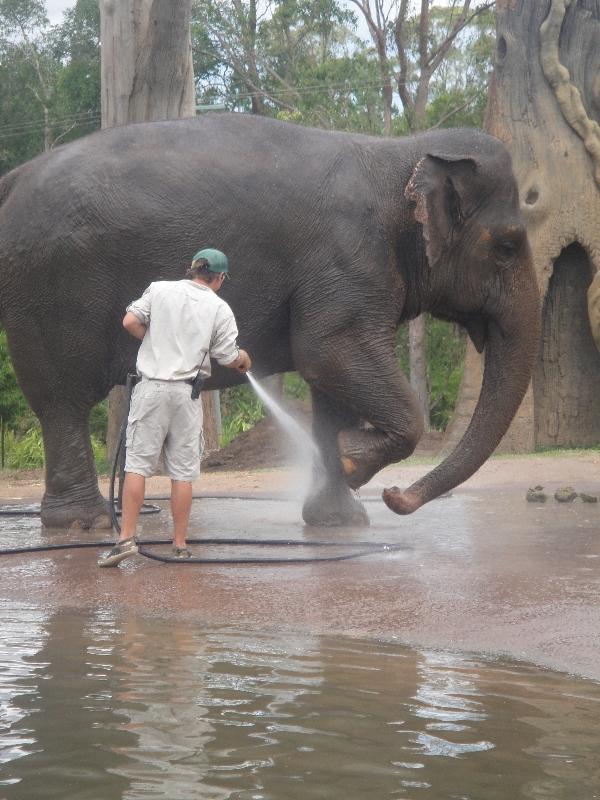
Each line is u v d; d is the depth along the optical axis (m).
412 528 7.61
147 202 6.95
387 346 7.07
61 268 7.02
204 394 18.77
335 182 7.01
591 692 3.68
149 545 6.88
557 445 17.44
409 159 7.12
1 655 4.20
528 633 4.45
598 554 6.31
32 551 6.68
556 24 16.89
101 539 7.14
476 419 7.29
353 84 36.94
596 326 16.41
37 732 3.26
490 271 7.16
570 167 16.67
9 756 3.06
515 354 7.26
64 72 47.00
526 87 17.03
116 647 4.32
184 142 7.10
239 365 6.16
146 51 14.09
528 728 3.28
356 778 2.88
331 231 6.96
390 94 36.44
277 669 3.97
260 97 42.53
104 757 3.04
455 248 7.11
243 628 4.65
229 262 7.00
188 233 6.96
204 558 6.23
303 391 35.81
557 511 8.59
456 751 3.08
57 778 2.89
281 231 6.98
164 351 6.02
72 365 7.24
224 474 13.79
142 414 6.00
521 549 6.53
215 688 3.72
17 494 12.27
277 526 7.85
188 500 6.27
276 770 2.94
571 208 16.59
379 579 5.59
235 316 7.12
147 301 6.03
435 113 35.53
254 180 6.98
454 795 2.76
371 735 3.22
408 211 7.09
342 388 7.06
